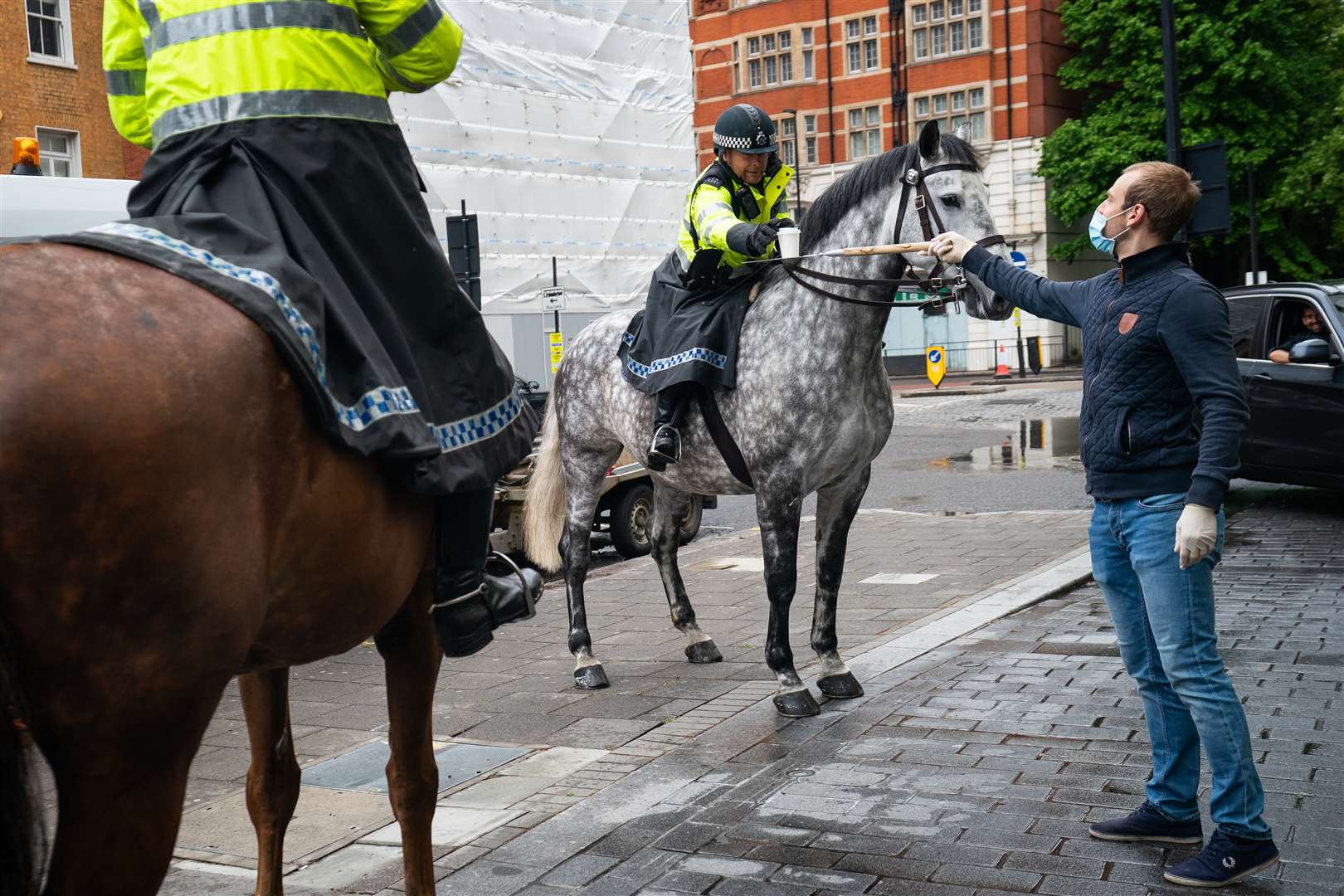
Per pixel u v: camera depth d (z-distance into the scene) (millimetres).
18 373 1590
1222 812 3371
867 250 4453
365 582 2287
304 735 5348
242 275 2018
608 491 10406
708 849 3758
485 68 11180
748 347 5430
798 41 41906
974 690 5445
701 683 5988
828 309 5250
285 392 1990
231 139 2342
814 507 12891
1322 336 10117
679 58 13406
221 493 1833
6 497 1544
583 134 12180
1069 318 3771
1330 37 33250
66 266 1798
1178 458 3395
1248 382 10523
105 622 1682
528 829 4012
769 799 4180
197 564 1780
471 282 10586
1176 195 3369
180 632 1776
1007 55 37688
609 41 12484
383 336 2385
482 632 2807
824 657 5582
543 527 6539
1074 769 4324
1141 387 3420
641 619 7680
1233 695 3379
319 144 2395
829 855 3670
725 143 5395
